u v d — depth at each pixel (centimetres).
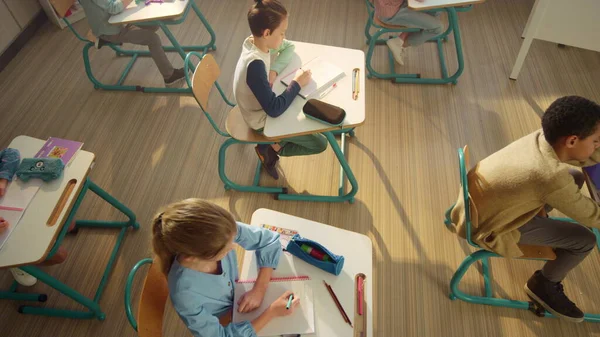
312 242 137
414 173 251
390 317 202
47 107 296
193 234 107
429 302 205
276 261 136
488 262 215
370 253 142
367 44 325
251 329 123
